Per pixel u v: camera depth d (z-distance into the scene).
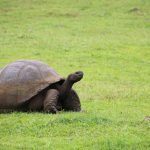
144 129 31.02
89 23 85.75
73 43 72.56
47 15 90.75
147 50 69.94
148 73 58.28
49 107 35.19
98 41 74.06
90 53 67.31
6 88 35.94
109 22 86.50
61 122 32.03
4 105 36.00
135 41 74.88
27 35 76.69
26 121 33.06
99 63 62.66
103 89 48.50
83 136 29.64
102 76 55.72
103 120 32.72
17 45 70.94
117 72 58.22
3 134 30.48
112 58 65.12
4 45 70.81
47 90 35.88
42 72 36.25
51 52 67.44
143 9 94.19
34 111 36.06
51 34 77.94
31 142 28.56
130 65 62.06
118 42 73.88
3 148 27.50
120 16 90.25
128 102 42.56
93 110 38.06
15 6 96.12
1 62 61.34
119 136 29.19
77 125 31.52
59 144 28.05
